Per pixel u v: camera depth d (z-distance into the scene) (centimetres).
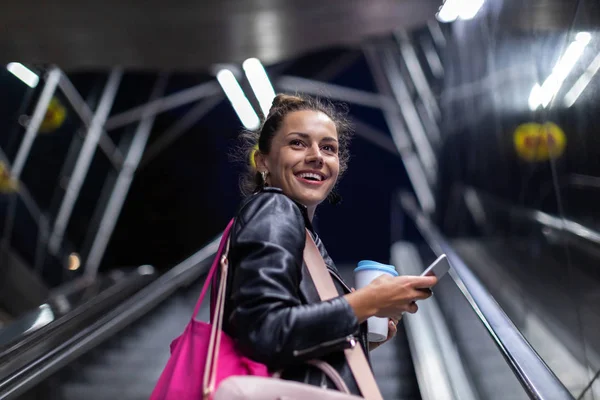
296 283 113
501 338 265
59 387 397
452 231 932
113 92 1075
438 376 411
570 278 364
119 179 1112
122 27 690
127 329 540
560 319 384
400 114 1297
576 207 348
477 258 711
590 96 303
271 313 106
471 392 406
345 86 1698
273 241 112
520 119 531
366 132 1462
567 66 355
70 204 889
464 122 839
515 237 562
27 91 778
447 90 979
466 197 838
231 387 102
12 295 702
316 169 132
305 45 812
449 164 959
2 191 696
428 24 1118
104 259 1362
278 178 133
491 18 630
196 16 680
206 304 679
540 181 449
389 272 142
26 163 766
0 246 686
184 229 1458
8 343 426
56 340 427
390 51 1312
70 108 908
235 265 118
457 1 691
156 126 1419
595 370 297
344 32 785
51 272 807
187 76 1430
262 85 1006
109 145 1078
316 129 134
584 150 320
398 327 537
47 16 640
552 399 203
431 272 118
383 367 470
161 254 1435
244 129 155
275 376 108
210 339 111
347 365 113
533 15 439
